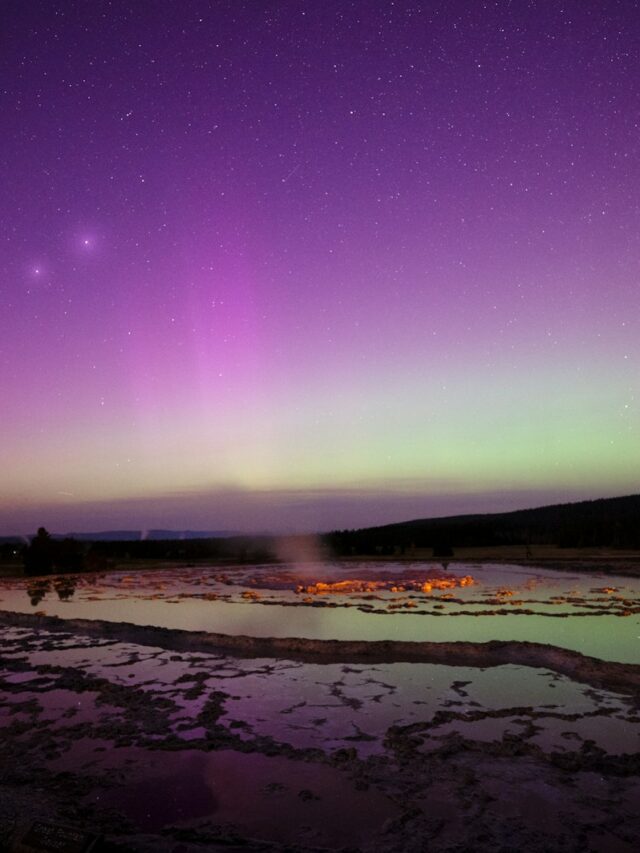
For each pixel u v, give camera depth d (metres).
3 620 12.05
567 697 6.91
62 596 16.00
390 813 4.52
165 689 7.45
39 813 4.40
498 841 4.09
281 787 4.95
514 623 11.03
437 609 12.62
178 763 5.41
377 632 10.45
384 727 6.15
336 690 7.29
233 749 5.68
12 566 25.27
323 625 11.16
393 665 8.28
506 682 7.46
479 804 4.60
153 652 9.30
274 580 18.30
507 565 21.31
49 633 10.84
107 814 4.52
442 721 6.27
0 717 6.63
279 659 8.70
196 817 4.52
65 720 6.50
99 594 16.28
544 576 18.22
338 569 21.22
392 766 5.28
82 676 8.05
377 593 15.15
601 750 5.49
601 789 4.80
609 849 3.99
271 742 5.82
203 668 8.32
